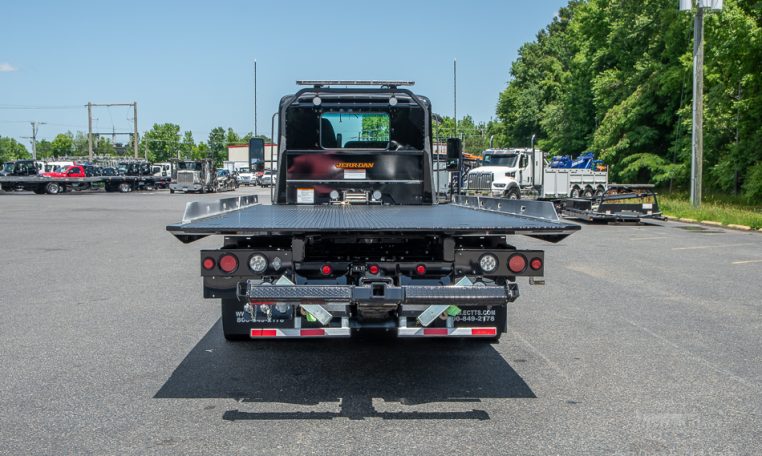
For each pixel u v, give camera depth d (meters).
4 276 11.81
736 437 4.65
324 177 9.83
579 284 11.23
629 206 24.86
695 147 28.12
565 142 51.78
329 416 5.10
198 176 57.66
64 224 23.62
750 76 29.91
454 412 5.20
